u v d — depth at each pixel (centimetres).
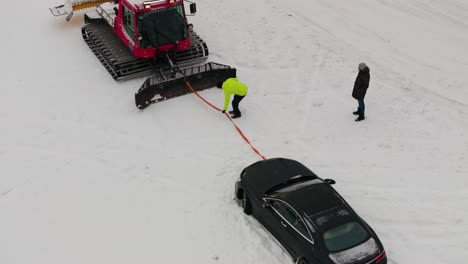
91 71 1672
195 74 1521
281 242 1033
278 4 2095
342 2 2131
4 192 1209
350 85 1603
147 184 1227
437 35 1883
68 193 1202
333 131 1410
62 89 1582
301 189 1040
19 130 1412
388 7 2091
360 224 968
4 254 1042
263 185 1084
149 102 1495
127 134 1393
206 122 1439
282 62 1720
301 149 1340
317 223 950
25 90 1583
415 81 1619
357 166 1283
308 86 1602
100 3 1894
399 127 1423
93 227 1106
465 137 1375
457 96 1549
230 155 1316
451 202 1170
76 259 1028
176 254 1034
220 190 1205
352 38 1858
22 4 2142
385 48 1797
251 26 1927
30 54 1775
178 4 1527
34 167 1283
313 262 937
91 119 1451
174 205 1162
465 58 1739
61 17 2028
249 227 1095
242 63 1712
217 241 1064
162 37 1512
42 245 1063
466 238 1077
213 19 1972
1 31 1930
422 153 1324
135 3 1512
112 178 1246
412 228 1103
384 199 1181
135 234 1087
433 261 1021
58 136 1389
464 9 2055
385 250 1039
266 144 1357
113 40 1706
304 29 1911
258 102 1529
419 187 1215
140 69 1596
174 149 1338
